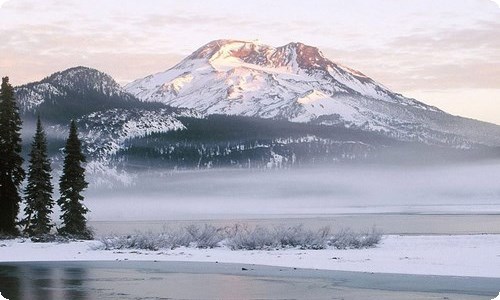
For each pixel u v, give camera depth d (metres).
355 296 24.22
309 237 44.59
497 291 25.17
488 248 40.78
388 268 32.50
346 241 44.06
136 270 33.66
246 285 27.45
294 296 24.44
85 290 26.50
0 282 29.16
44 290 26.61
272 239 44.53
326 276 30.12
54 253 44.31
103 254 42.81
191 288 26.80
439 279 28.48
